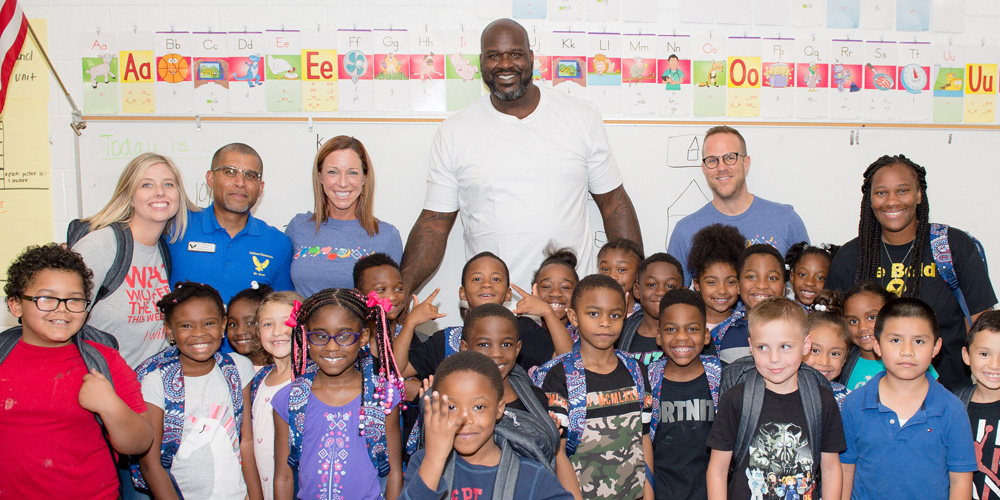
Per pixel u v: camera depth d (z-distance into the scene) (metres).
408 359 2.09
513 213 2.55
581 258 2.62
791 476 1.72
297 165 2.88
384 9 2.86
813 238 3.00
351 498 1.71
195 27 2.83
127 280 2.09
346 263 2.45
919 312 1.78
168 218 2.14
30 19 2.81
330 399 1.77
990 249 3.01
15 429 1.68
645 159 2.93
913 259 2.21
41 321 1.66
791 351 1.73
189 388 1.92
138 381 1.85
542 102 2.65
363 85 2.87
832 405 1.76
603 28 2.88
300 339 1.80
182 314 1.88
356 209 2.54
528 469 1.55
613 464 1.80
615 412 1.84
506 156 2.57
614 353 1.99
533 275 2.55
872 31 2.96
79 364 1.75
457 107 2.88
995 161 2.99
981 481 1.80
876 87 2.97
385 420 1.75
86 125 2.83
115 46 2.82
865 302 2.04
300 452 1.74
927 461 1.75
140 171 2.08
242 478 1.94
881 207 2.18
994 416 1.80
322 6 2.84
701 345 1.90
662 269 2.27
